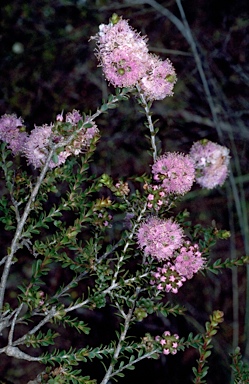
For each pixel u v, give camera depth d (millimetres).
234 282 693
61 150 417
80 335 656
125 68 422
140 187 685
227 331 694
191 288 696
